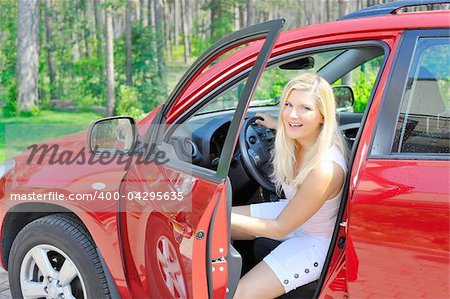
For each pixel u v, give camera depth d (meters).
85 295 2.72
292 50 2.51
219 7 15.83
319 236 2.46
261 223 2.40
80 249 2.69
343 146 2.40
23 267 2.94
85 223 2.69
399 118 2.12
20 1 14.25
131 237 2.58
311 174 2.31
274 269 2.45
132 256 2.60
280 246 2.51
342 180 2.33
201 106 2.73
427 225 1.94
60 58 16.00
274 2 14.65
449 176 1.96
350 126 3.51
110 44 14.70
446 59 2.13
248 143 3.13
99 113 14.45
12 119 13.05
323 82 2.37
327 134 2.33
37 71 14.52
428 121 2.12
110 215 2.62
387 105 2.14
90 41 16.22
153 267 2.50
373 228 2.03
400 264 2.00
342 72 3.24
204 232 2.18
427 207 1.95
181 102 2.74
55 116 13.75
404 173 2.02
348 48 2.38
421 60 2.15
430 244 1.94
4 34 15.70
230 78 2.70
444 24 2.14
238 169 3.20
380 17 2.34
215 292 2.26
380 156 2.10
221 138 3.19
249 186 3.24
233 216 2.44
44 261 2.85
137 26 15.49
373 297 2.07
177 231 2.27
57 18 16.16
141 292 2.60
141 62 15.21
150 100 14.62
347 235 2.09
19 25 14.23
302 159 2.47
